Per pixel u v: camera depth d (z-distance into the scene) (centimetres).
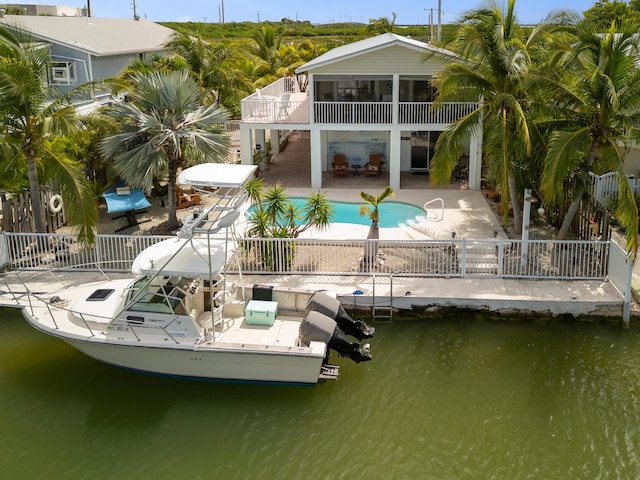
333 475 1020
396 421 1147
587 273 1595
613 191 2088
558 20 1683
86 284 1449
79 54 3077
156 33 4706
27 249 1694
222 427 1140
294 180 2650
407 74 2342
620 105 1516
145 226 2022
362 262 1652
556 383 1252
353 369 1306
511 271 1627
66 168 1617
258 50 5066
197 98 1989
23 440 1107
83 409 1191
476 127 2002
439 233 1934
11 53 1597
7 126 1625
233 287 1367
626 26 1484
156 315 1227
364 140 2748
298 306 1368
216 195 2367
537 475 1015
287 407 1191
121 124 1862
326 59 2353
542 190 1566
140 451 1083
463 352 1367
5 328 1471
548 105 1644
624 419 1143
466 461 1047
